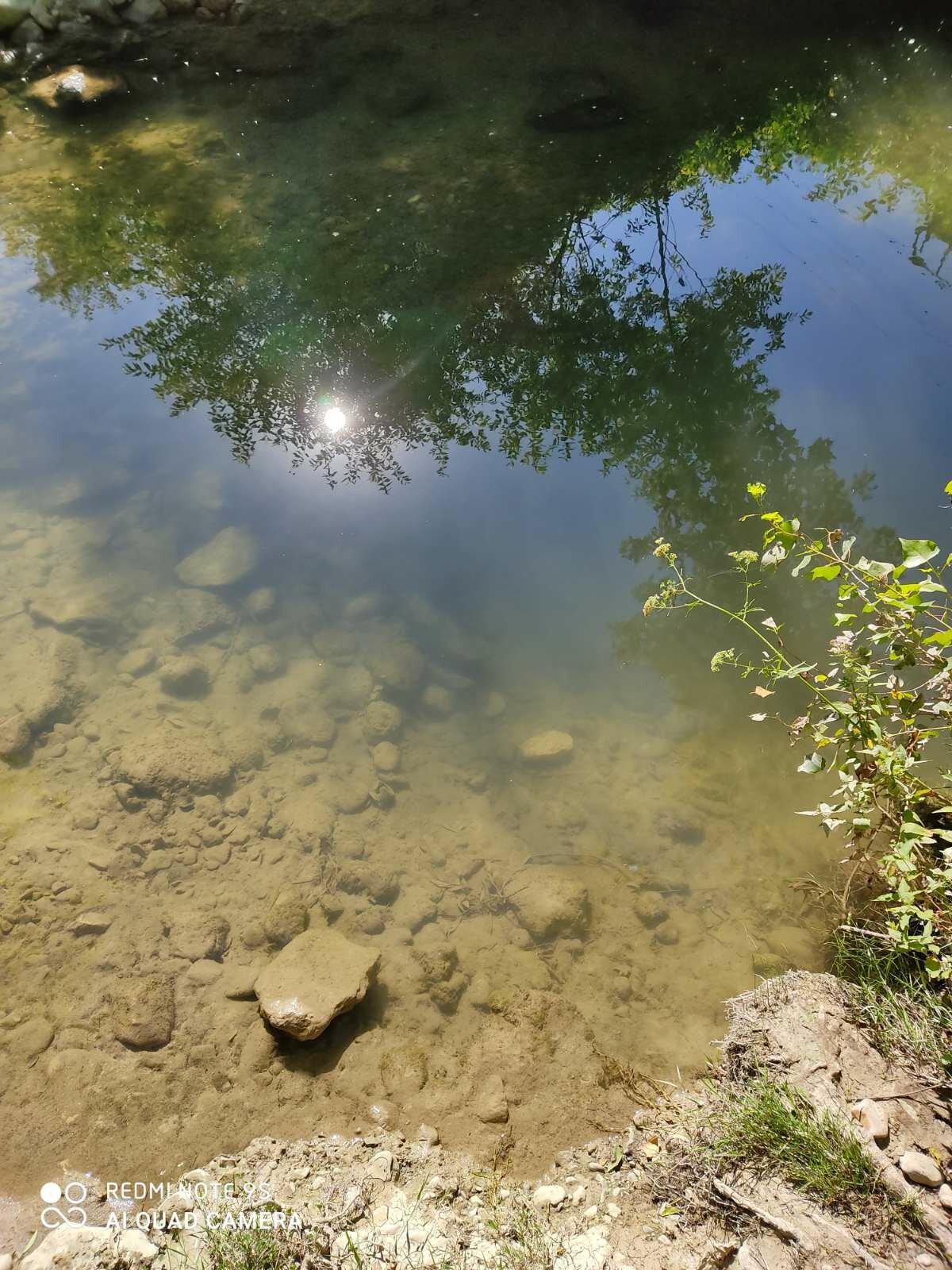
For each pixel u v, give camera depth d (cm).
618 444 689
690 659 551
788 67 1087
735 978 396
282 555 611
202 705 521
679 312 793
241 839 454
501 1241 291
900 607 290
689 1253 268
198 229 860
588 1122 339
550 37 1116
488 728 529
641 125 1001
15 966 388
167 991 378
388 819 476
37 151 955
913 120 1006
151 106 1024
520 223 869
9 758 477
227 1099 348
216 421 698
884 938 326
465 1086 355
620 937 421
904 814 313
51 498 630
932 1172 258
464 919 432
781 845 453
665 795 487
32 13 1037
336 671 547
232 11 1076
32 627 544
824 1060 302
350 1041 371
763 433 671
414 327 768
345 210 880
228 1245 285
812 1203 263
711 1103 319
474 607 591
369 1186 314
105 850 439
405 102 1026
